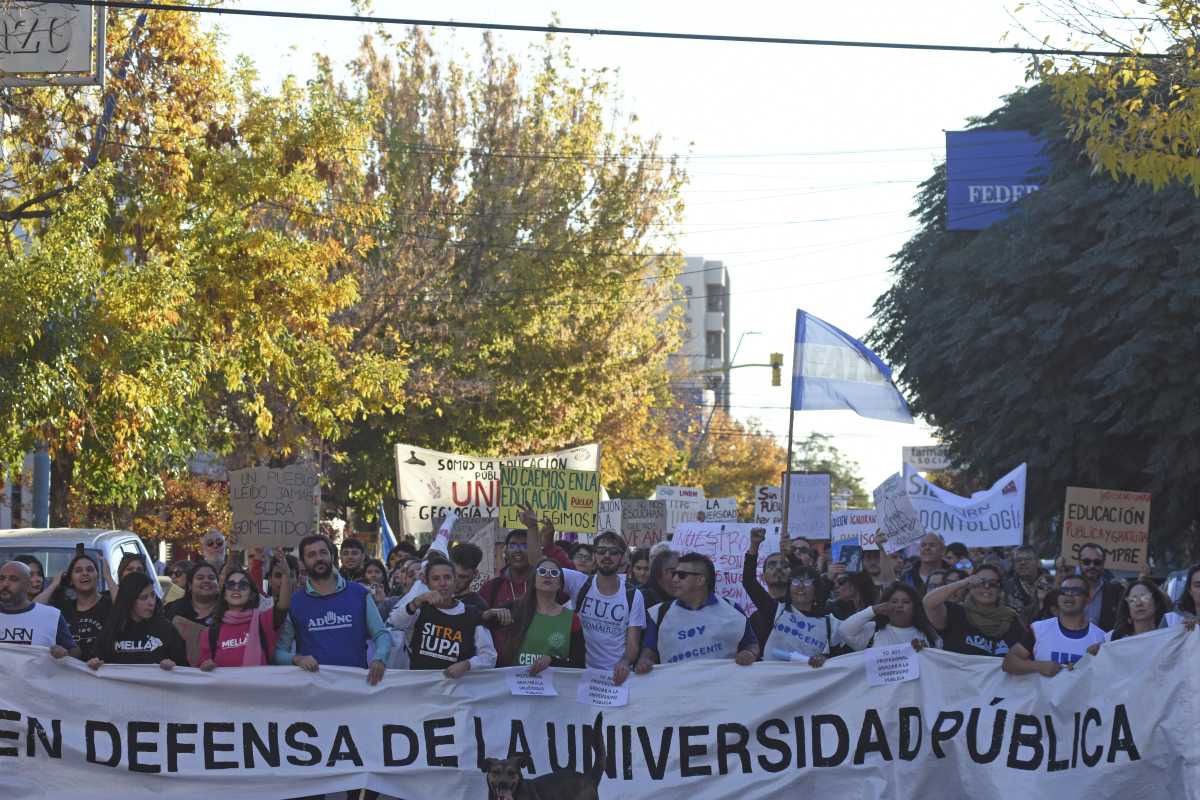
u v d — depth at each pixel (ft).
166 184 66.13
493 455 122.62
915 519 49.90
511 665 32.30
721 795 32.07
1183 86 50.06
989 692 32.60
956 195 114.62
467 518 59.21
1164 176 49.37
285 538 40.29
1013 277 93.30
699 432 240.73
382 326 113.19
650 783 31.99
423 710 31.55
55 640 32.12
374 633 32.12
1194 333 82.23
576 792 29.30
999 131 114.32
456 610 32.22
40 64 53.72
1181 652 32.71
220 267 69.87
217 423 94.07
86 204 60.13
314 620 31.94
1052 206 92.38
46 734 30.91
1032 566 48.19
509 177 119.14
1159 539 91.81
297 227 93.20
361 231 107.45
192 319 70.59
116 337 61.16
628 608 33.68
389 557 54.19
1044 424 92.89
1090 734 32.55
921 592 43.39
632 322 126.11
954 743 32.45
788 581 35.12
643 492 172.65
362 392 84.38
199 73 67.97
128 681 31.12
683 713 32.19
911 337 118.83
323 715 31.37
